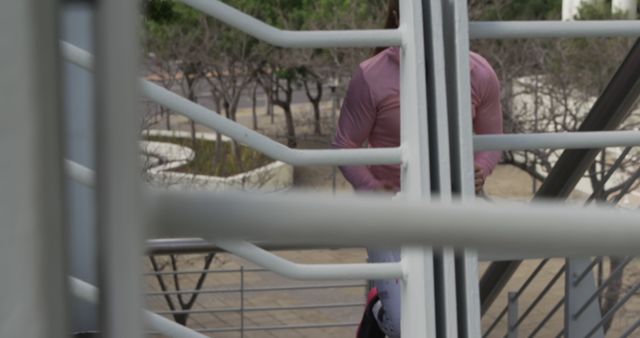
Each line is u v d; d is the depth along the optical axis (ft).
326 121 94.38
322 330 51.67
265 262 9.68
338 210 1.62
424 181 9.58
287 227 1.63
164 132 81.20
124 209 1.63
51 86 1.67
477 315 9.42
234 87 87.56
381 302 13.70
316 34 9.76
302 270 9.69
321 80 86.99
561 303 17.40
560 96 72.28
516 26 9.70
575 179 14.62
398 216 1.63
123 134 1.62
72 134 1.99
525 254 1.63
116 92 1.62
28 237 1.66
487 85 13.15
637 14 92.32
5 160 1.64
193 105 9.70
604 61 69.21
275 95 101.86
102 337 1.68
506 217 1.63
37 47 1.65
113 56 1.62
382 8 82.12
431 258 9.50
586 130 13.66
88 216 1.97
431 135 9.84
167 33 80.79
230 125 9.73
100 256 1.67
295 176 84.12
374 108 13.56
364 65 13.70
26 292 1.66
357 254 63.00
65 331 1.72
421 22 9.64
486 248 1.63
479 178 13.02
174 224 1.63
